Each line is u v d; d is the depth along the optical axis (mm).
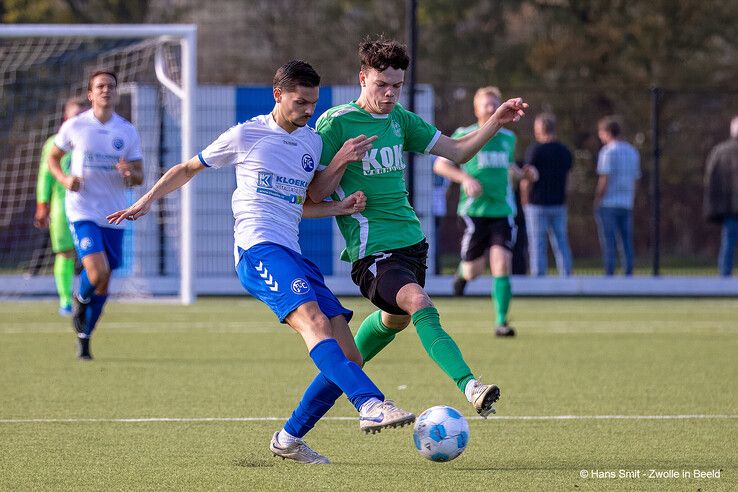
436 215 64500
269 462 19641
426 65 109375
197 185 63469
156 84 59219
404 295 19562
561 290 63906
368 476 18469
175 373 31953
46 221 45406
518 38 110938
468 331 44562
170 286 61031
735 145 63688
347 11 109812
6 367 33219
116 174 34625
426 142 21141
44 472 18734
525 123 94375
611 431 22906
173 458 19969
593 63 105938
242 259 19469
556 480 18203
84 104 41375
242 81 107000
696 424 23781
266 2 108625
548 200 62781
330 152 20453
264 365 33875
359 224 20516
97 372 32125
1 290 61625
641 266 83625
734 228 64250
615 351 38031
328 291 19703
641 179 85812
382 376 31562
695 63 107188
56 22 109750
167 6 110875
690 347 39406
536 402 26922
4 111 72625
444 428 18281
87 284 34312
